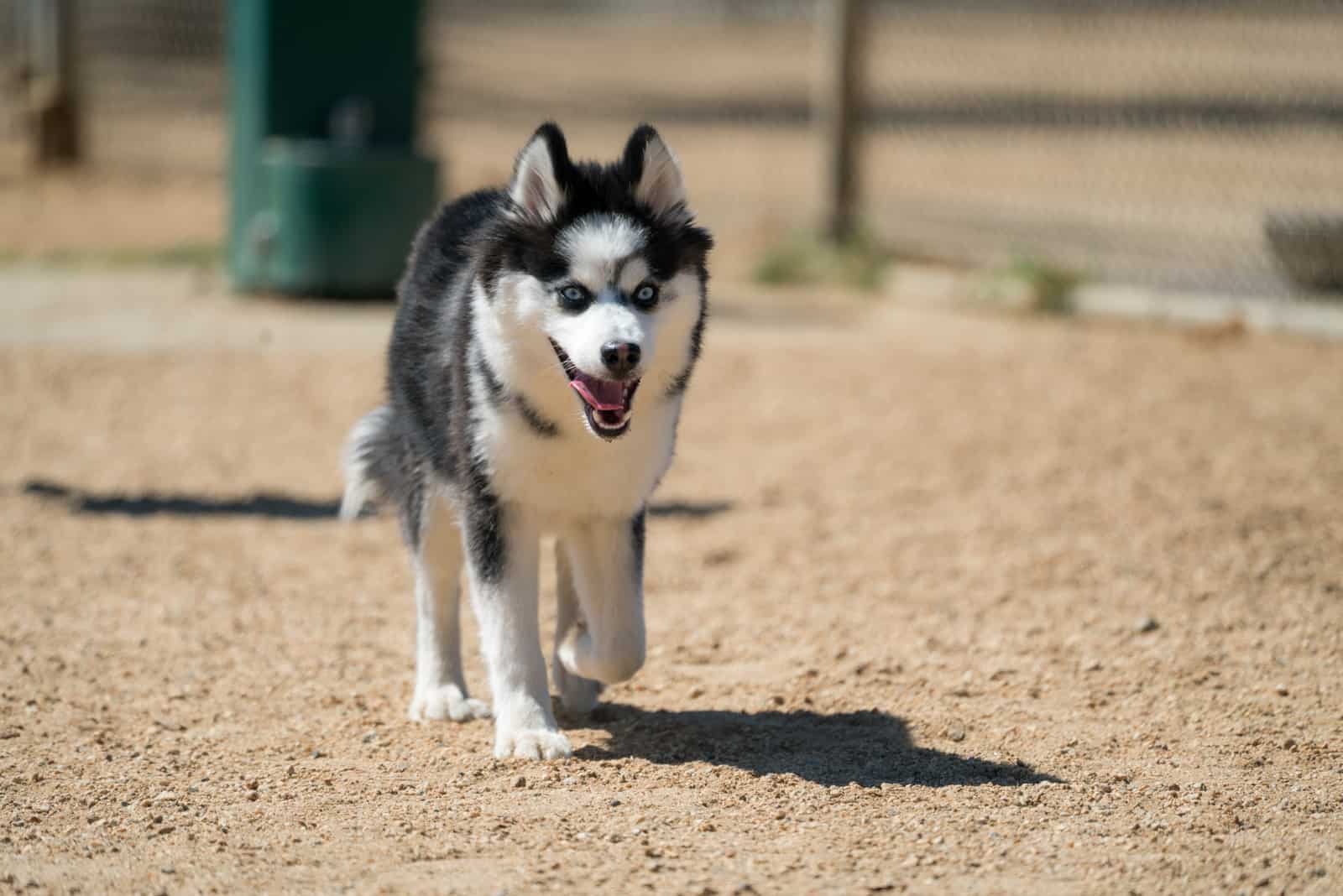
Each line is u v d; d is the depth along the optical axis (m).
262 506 13.07
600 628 8.18
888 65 45.59
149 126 40.31
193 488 13.49
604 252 7.51
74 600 10.66
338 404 16.25
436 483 8.47
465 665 9.69
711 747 8.19
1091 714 8.70
